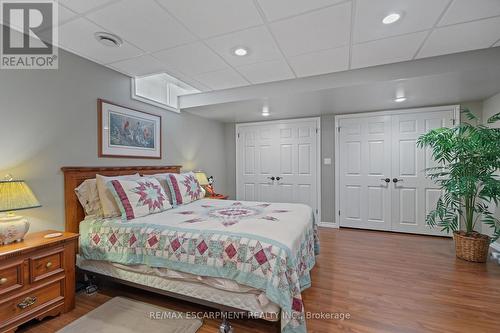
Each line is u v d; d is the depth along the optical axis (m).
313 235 2.52
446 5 1.60
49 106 2.05
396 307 1.80
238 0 1.54
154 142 3.20
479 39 2.02
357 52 2.25
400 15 1.71
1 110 1.77
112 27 1.83
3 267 1.43
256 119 4.61
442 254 2.88
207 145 4.47
